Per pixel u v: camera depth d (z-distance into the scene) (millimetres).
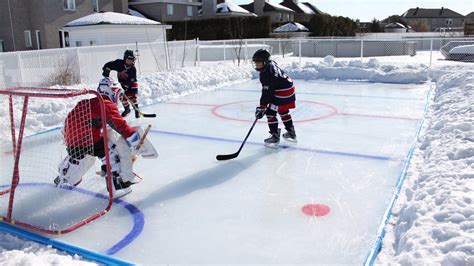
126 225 3049
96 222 3086
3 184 3857
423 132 5434
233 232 2926
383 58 17859
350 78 11477
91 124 3291
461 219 2402
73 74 9352
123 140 3504
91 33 13453
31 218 3154
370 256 2459
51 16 20891
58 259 2398
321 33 28891
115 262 2529
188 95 9047
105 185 3795
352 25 31484
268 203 3402
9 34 20141
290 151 4836
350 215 3141
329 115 6746
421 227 2408
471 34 27047
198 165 4387
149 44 11492
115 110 3359
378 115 6699
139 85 8609
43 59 8719
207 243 2779
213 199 3502
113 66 6555
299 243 2748
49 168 4254
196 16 32969
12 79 8109
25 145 5113
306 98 8398
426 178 3242
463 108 5355
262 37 25125
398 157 4527
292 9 45219
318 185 3770
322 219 3090
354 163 4359
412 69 11062
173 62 12578
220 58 19859
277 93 4887
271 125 4938
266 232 2910
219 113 7070
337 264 2490
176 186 3803
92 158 3506
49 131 5785
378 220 3045
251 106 7711
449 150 3787
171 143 5238
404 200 3299
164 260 2576
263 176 4031
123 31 13820
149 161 4535
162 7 29266
